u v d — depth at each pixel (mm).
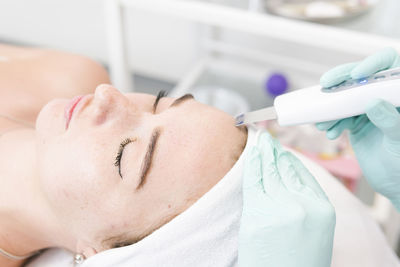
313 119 668
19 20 2223
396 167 796
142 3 1237
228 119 771
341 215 982
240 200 724
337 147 1508
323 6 1242
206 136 719
